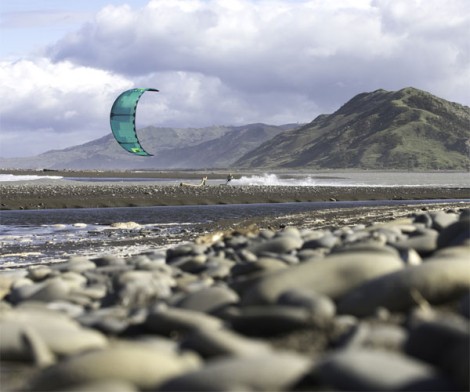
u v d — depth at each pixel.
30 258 16.72
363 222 21.78
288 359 3.98
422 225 12.33
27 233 24.14
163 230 23.97
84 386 3.59
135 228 25.33
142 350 4.22
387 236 10.51
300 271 6.43
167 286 7.82
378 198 50.09
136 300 7.43
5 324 5.33
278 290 6.19
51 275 9.97
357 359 3.85
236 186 58.34
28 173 126.25
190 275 8.91
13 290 8.60
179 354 4.49
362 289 5.99
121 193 46.34
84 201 40.78
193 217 31.31
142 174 136.75
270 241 10.80
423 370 3.78
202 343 4.54
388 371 3.73
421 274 5.83
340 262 6.49
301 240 11.15
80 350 5.16
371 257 6.59
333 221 23.30
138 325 5.87
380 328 4.68
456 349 3.89
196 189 52.44
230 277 8.47
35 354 4.99
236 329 5.23
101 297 8.05
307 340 4.90
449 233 9.09
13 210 37.50
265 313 5.18
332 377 3.76
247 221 26.27
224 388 3.68
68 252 17.75
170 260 11.65
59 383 4.07
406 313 5.75
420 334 4.21
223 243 12.76
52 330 5.28
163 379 4.04
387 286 5.85
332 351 4.64
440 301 5.79
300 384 3.87
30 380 4.37
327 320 5.12
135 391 3.86
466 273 5.86
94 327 5.89
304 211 34.66
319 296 5.71
